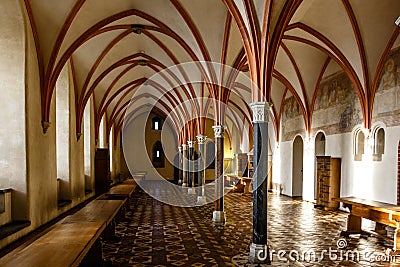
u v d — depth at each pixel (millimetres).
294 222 11742
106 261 7039
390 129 11703
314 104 17312
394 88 11531
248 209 14945
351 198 10453
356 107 13711
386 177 11820
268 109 7855
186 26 11562
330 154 15688
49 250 4613
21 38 9148
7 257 4336
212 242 9000
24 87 9156
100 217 7137
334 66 15484
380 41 11953
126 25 13164
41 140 10461
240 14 8023
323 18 12203
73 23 10883
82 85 15250
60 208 12391
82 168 16203
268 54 7812
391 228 10883
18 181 9102
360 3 11109
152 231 10352
